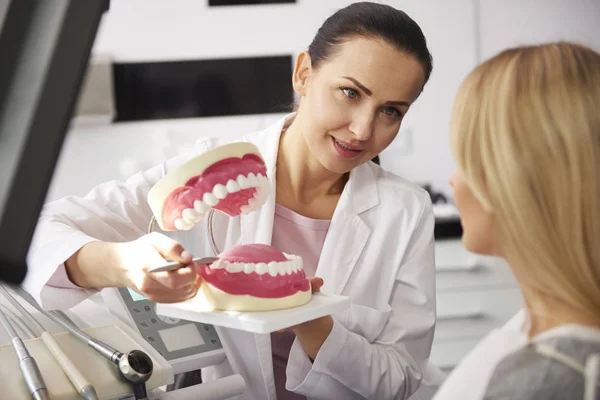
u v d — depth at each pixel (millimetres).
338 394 1148
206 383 973
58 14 445
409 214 1329
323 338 1099
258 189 901
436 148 3021
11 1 454
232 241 1304
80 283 1062
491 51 3014
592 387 637
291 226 1321
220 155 851
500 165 704
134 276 898
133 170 2854
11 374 858
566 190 676
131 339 973
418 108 2998
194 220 873
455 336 2658
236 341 1234
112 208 1295
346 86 1087
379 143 1157
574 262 681
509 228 712
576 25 3035
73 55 441
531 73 713
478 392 681
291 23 2902
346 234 1299
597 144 674
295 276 938
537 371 658
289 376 1145
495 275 2645
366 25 1082
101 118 2766
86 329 987
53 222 1153
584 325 687
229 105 2908
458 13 2969
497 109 716
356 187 1340
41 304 1073
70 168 2857
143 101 2867
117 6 2812
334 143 1149
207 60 2883
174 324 1137
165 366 913
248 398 1257
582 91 688
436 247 2625
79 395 836
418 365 1273
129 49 2842
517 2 2996
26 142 423
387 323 1256
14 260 409
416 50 1096
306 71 1229
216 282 911
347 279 1280
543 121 687
